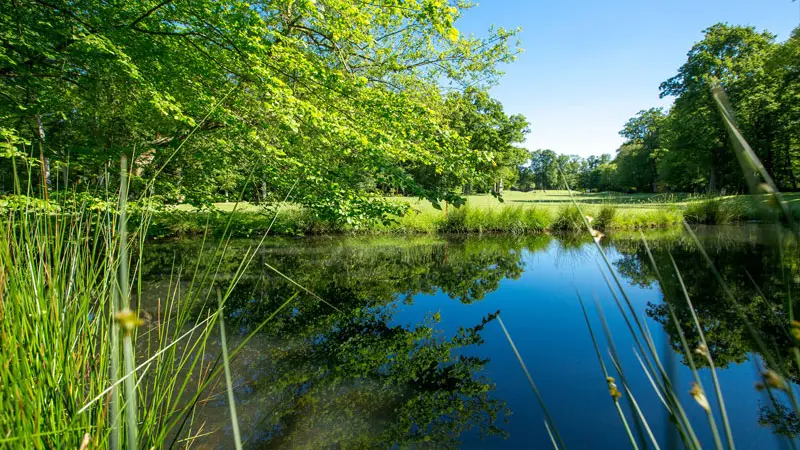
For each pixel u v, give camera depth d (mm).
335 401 2455
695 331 3184
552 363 2945
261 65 3953
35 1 3600
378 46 6004
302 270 6461
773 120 16234
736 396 2229
